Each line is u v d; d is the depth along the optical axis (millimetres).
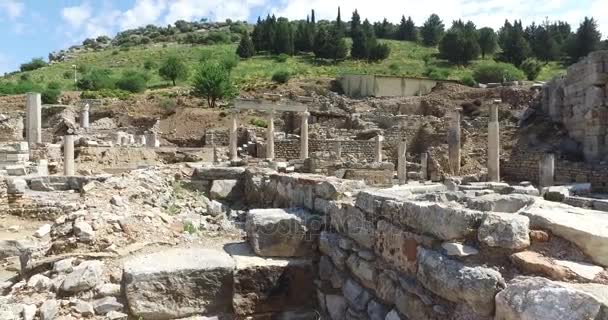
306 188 6961
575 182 23969
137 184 9242
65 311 4961
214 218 8703
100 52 117375
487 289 3062
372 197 4871
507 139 34688
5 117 31188
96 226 6465
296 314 5594
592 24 91312
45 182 13312
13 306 4938
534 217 3398
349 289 5160
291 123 47469
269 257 5957
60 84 65938
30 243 9297
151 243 6535
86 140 28906
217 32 139875
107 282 5406
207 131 40719
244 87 58156
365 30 124500
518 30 96438
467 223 3451
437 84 58188
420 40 125438
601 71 25844
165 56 95188
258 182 9789
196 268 5391
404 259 4137
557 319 2574
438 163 34875
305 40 100062
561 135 31422
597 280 2803
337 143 37375
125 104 48844
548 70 86125
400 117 44062
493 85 52125
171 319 5242
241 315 5418
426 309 3670
